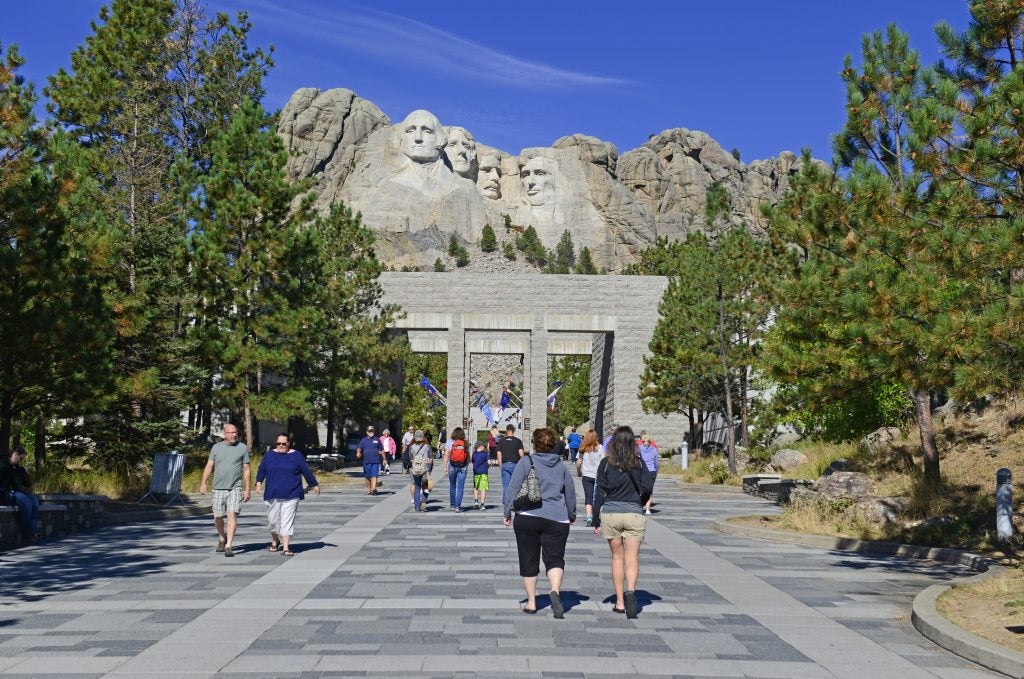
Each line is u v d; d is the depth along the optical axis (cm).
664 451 5475
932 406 2588
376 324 4525
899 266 1265
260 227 3094
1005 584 1027
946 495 1686
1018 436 1927
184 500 2250
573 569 1245
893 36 1473
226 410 3747
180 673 673
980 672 715
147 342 2681
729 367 3541
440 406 9581
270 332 3122
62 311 1816
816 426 3238
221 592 1027
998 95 1116
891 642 816
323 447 5506
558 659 720
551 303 5769
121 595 1009
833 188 1423
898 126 1473
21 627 839
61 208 1928
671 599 1011
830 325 1447
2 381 1862
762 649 774
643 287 5803
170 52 4512
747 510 2303
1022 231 1030
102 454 2641
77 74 4288
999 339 1036
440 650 747
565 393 9644
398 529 1742
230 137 3125
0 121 1741
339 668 688
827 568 1286
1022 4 1192
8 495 1478
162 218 3366
